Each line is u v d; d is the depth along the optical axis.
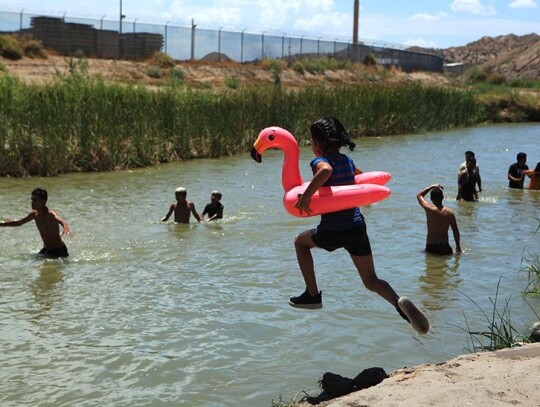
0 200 15.26
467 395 4.66
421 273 9.91
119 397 5.98
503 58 119.00
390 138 32.16
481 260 10.65
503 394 4.66
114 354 6.90
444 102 38.72
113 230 12.49
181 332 7.52
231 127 24.92
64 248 10.65
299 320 7.91
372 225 13.12
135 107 21.91
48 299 8.59
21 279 9.42
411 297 8.79
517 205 15.63
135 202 15.35
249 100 26.61
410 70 69.56
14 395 5.99
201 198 16.03
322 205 5.38
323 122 5.63
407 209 14.80
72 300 8.56
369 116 33.16
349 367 6.64
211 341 7.27
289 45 58.16
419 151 26.91
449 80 67.75
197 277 9.60
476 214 14.50
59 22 44.88
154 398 5.96
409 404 4.55
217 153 24.08
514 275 9.83
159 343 7.20
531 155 26.20
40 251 10.66
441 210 10.97
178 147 22.98
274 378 6.38
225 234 12.27
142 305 8.39
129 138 21.47
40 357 6.81
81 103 20.56
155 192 16.75
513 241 11.98
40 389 6.11
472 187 16.08
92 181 18.27
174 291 8.95
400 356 6.89
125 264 10.24
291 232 12.45
